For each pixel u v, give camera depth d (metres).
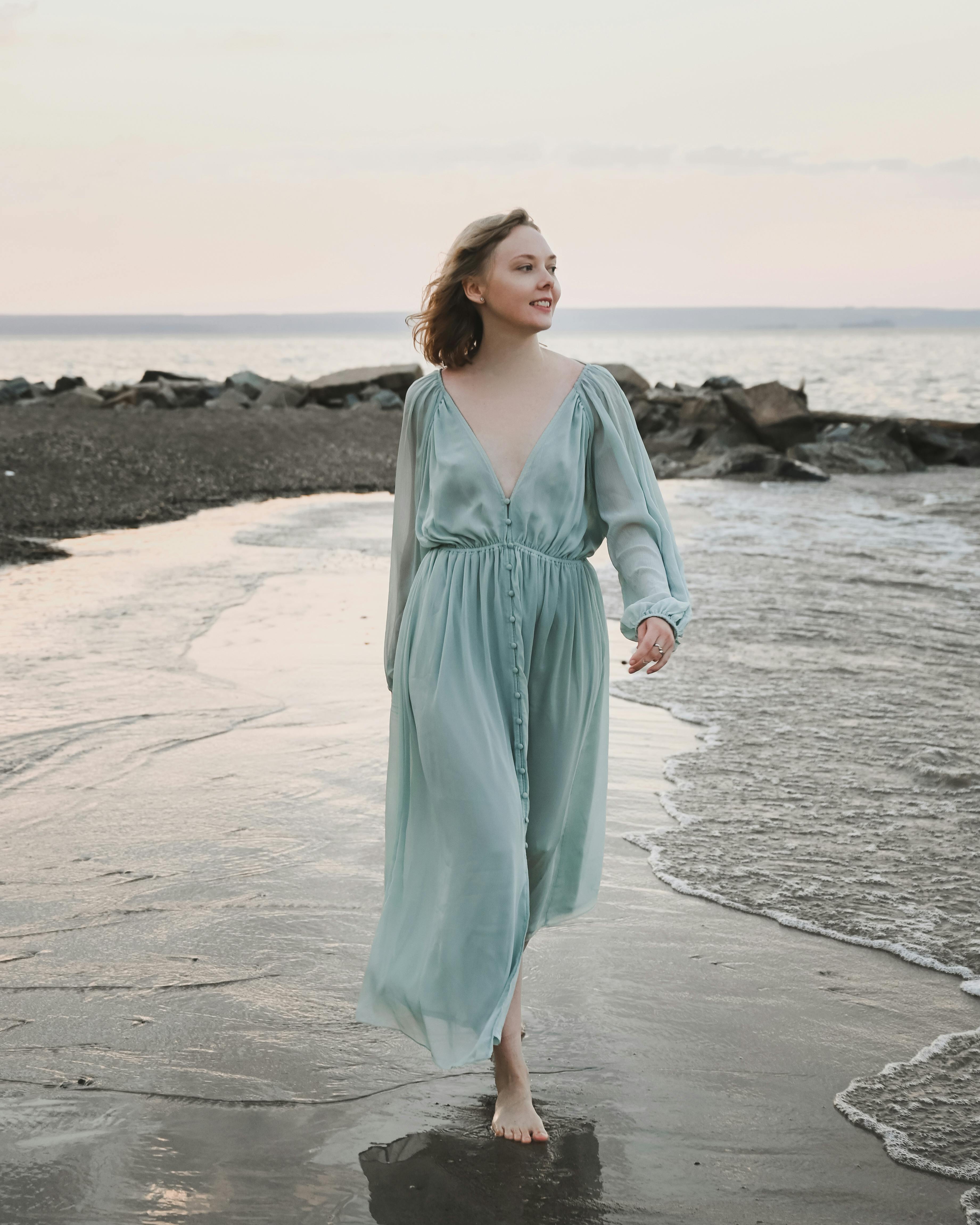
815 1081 2.81
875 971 3.36
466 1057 2.50
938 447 21.67
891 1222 2.32
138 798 4.66
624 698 6.26
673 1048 2.95
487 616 2.67
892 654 7.27
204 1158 2.49
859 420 24.12
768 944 3.52
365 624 7.79
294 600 8.55
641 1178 2.45
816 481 18.72
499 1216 2.32
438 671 2.64
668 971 3.35
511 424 2.74
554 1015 3.11
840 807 4.68
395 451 20.17
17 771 4.93
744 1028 3.04
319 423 22.12
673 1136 2.59
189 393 29.17
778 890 3.89
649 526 2.73
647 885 3.93
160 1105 2.67
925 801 4.75
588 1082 2.80
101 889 3.82
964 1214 2.34
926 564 10.62
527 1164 2.49
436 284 2.79
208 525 12.68
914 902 3.81
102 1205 2.33
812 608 8.62
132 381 66.19
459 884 2.55
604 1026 3.05
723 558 10.88
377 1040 2.97
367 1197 2.37
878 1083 2.80
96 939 3.47
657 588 2.65
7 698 5.99
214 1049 2.90
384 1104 2.71
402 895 2.76
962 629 7.98
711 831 4.41
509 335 2.78
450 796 2.57
